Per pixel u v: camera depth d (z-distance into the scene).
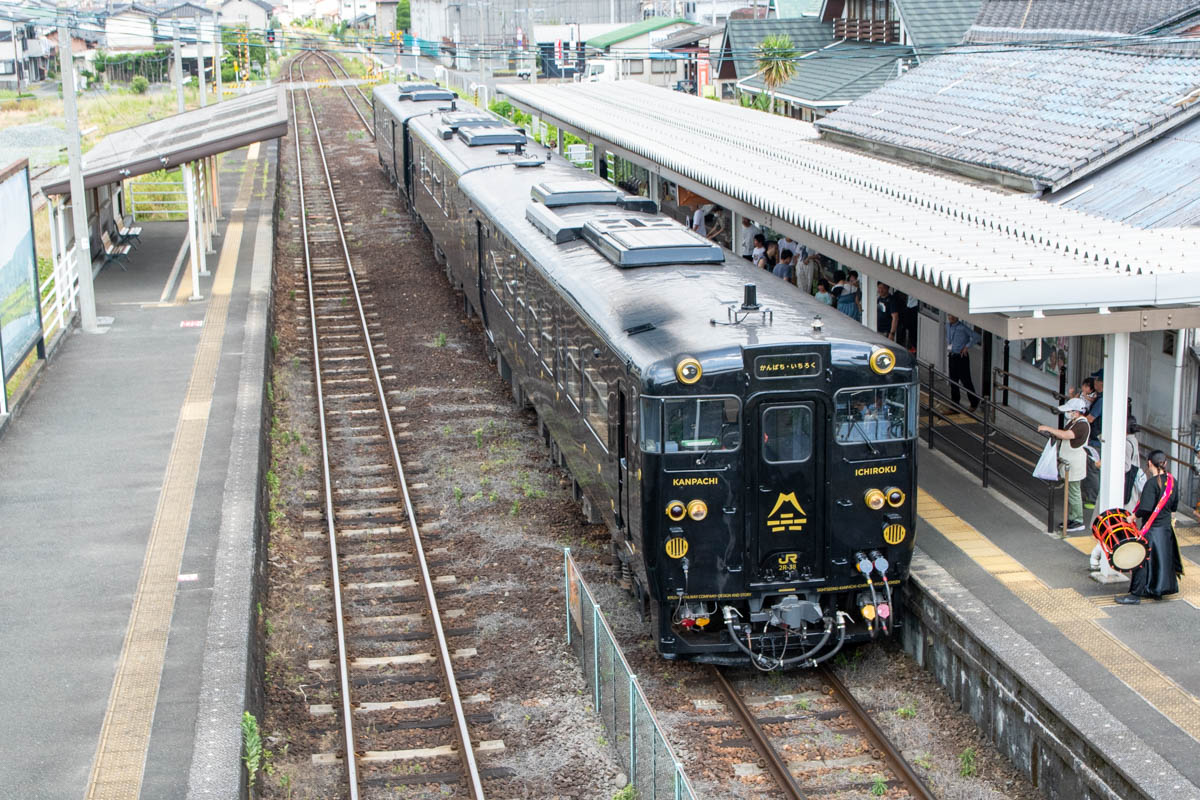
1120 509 18.20
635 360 17.72
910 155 33.25
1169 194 24.38
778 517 17.61
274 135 37.75
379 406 30.95
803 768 15.75
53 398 28.06
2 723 14.93
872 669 18.36
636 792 15.13
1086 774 14.04
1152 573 17.78
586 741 16.47
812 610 17.67
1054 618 17.34
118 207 47.91
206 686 15.55
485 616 20.08
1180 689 15.39
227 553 19.67
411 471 26.66
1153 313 17.70
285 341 36.66
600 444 20.17
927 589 17.91
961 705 17.03
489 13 109.94
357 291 41.53
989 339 26.56
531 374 26.61
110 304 36.72
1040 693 14.88
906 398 17.61
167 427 25.98
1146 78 30.28
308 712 17.23
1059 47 36.22
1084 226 21.05
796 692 17.86
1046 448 19.97
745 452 17.31
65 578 18.95
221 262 42.44
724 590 17.66
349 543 23.12
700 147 34.38
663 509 17.34
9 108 88.06
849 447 17.55
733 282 20.48
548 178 33.41
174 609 17.91
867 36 58.31
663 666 18.53
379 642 19.36
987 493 22.14
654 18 117.25
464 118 46.00
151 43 120.56
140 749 14.38
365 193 59.88
